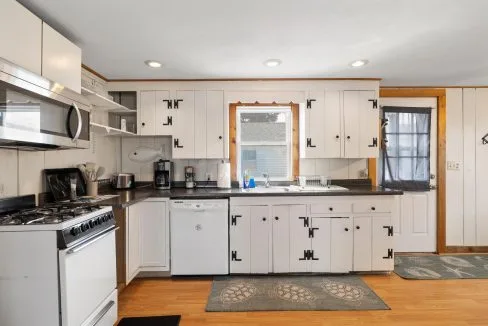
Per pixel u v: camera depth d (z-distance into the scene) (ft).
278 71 9.29
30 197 6.44
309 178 11.05
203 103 10.19
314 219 9.05
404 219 11.53
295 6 5.38
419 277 9.01
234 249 9.03
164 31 6.39
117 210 7.61
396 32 6.50
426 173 11.53
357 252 9.11
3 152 5.87
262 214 9.02
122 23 5.99
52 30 5.66
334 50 7.54
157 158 11.04
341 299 7.63
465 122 11.43
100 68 8.84
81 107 6.28
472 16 5.76
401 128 11.49
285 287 8.34
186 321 6.69
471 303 7.47
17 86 4.47
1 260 4.53
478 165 11.48
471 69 9.22
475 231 11.58
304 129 10.23
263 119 11.30
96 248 5.55
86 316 5.16
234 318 6.81
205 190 9.97
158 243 8.92
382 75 9.80
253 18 5.83
